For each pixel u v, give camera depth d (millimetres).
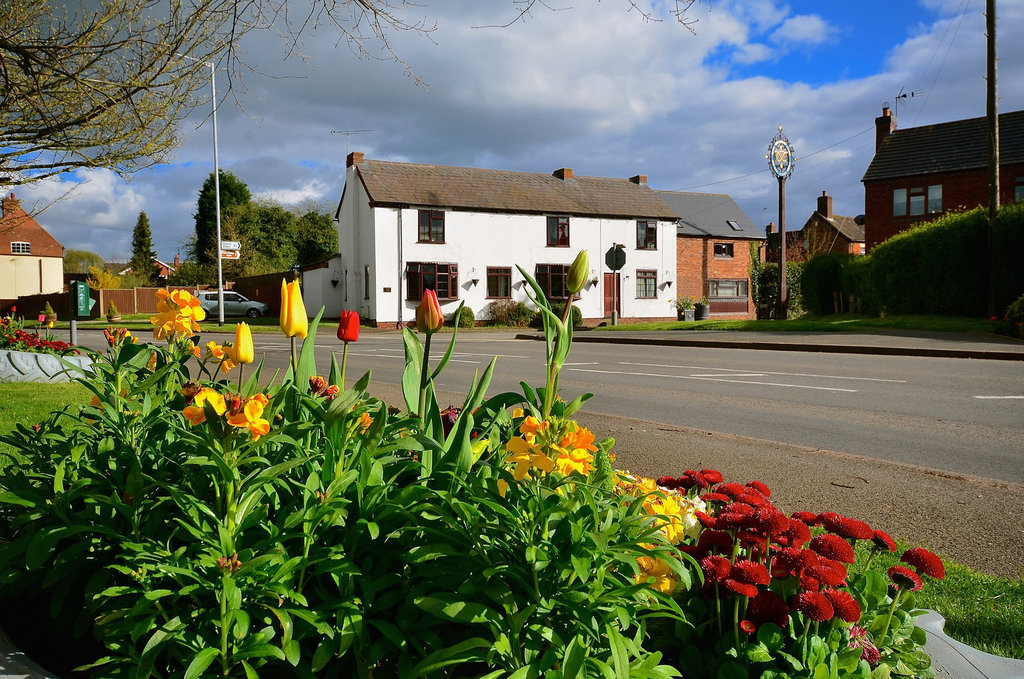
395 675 1583
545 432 1579
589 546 1501
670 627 1840
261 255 55250
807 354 15305
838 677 1670
